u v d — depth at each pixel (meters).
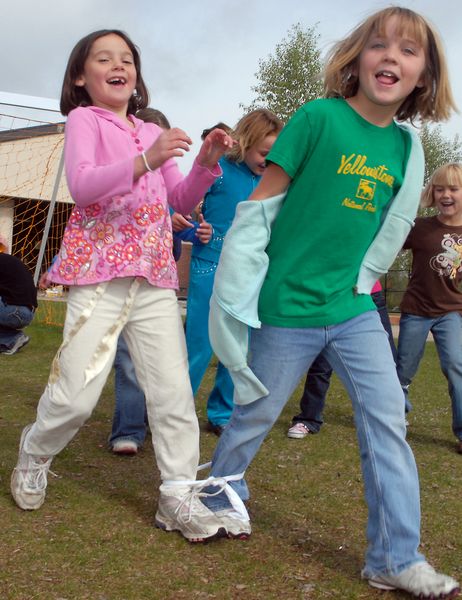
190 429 2.69
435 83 2.49
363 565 2.46
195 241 3.91
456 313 4.25
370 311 2.49
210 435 4.12
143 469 3.39
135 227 2.64
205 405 4.95
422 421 4.86
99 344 2.60
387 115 2.42
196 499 2.60
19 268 6.61
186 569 2.36
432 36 2.41
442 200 4.29
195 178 2.71
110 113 2.75
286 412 4.94
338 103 2.41
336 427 4.54
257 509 2.96
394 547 2.26
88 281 2.59
